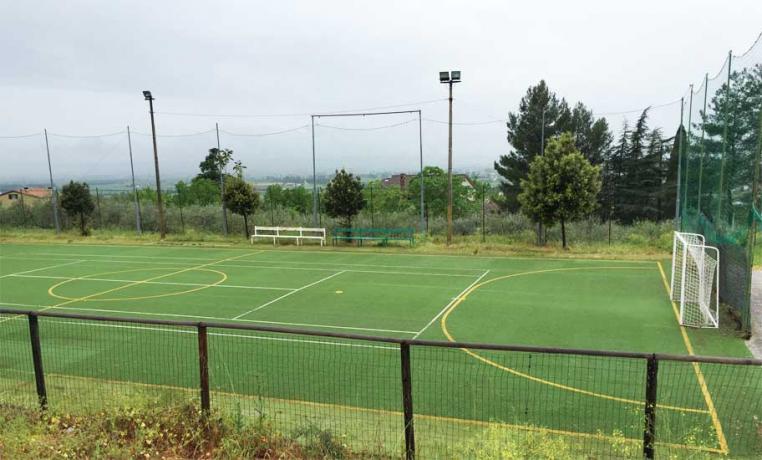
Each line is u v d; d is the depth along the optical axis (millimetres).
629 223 42594
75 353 11844
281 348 11922
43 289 19781
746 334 12367
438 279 20031
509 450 5750
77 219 39594
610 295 16812
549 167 24766
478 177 59156
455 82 26500
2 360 11461
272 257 26422
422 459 6109
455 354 11266
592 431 7582
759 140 11367
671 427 7547
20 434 6461
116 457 5930
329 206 29859
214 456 6051
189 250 29312
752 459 6688
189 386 9734
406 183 56500
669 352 11578
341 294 17891
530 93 40031
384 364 10766
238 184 32188
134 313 16000
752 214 11859
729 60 13680
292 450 6121
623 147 44594
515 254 24969
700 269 13539
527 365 10484
